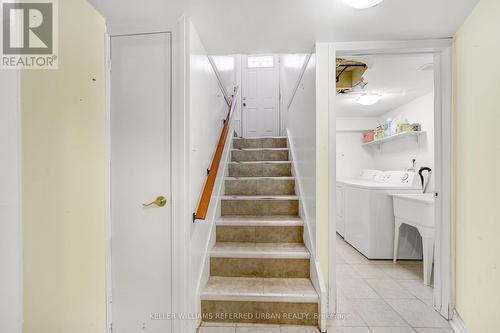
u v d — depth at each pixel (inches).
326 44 70.5
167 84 59.3
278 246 81.3
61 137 46.3
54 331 44.3
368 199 113.5
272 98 180.9
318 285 64.9
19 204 30.5
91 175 54.5
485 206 52.4
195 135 64.2
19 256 30.4
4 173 29.2
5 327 29.0
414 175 113.9
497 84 48.1
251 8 54.8
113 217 60.6
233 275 75.6
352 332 62.5
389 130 134.6
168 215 59.4
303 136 90.7
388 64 91.7
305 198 85.2
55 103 45.1
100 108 57.7
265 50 75.9
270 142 140.8
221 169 100.5
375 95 119.3
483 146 52.9
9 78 30.6
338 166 173.3
